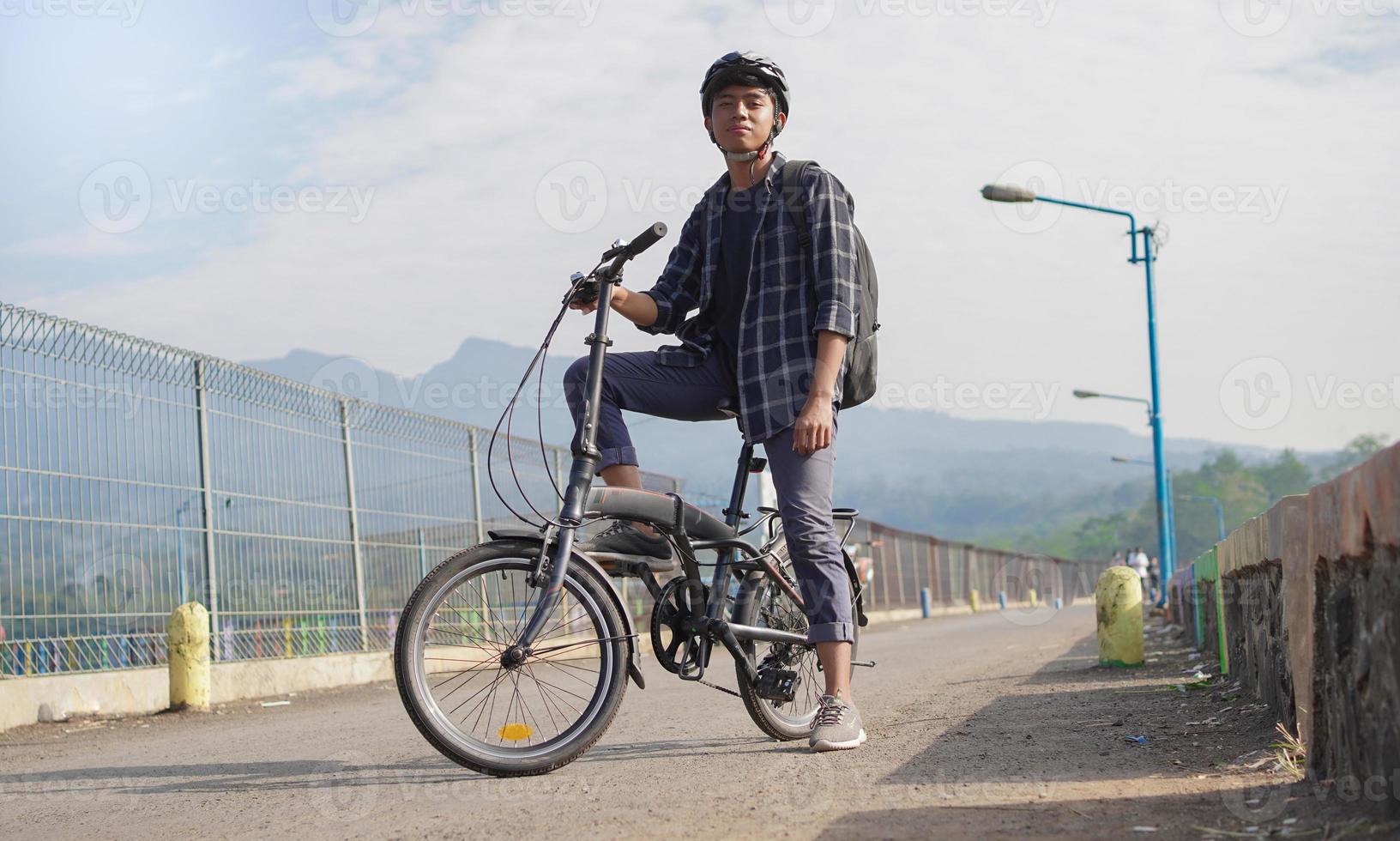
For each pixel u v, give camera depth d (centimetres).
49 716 679
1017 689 604
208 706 760
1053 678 683
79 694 701
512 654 341
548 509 1268
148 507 768
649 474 999
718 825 258
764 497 895
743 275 371
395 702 751
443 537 1101
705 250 379
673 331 390
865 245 374
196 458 815
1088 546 17300
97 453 729
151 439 776
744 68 363
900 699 561
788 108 375
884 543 3073
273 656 873
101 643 724
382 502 1020
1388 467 217
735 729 441
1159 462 2106
